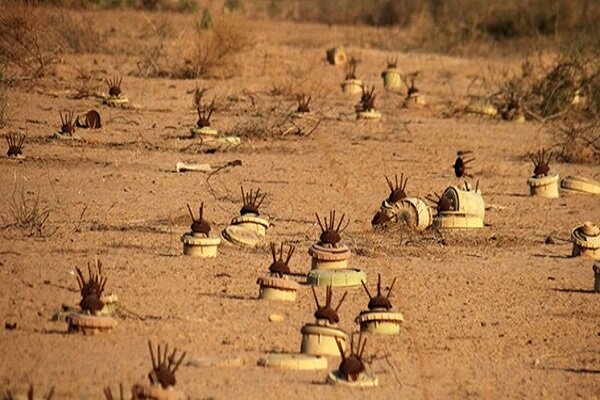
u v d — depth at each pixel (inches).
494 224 2090.3
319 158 2576.3
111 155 2437.3
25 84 3161.9
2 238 1737.2
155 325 1386.6
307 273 1667.1
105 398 1143.0
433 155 2719.0
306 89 3472.0
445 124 3184.1
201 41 3855.8
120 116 2878.9
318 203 2148.1
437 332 1449.3
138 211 1982.0
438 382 1272.1
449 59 4534.9
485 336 1449.3
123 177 2239.2
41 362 1239.5
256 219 1846.7
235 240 1796.3
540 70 4035.4
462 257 1840.6
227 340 1353.3
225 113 3021.7
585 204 2313.0
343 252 1648.6
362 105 3127.5
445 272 1737.2
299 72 3804.1
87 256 1669.5
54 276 1557.6
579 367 1365.7
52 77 3309.5
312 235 1905.8
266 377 1243.2
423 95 3531.0
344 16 6003.9
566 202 2325.3
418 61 4424.2
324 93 3496.6
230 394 1178.6
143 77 3496.6
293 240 1862.7
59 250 1692.9
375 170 2495.1
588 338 1471.5
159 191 2149.4
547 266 1817.2
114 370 1224.8
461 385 1267.2
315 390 1211.2
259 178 2329.0
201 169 2354.8
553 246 1955.0
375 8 5984.3
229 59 3757.4
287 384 1224.8
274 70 3799.2
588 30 4845.0
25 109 2851.9
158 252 1723.7
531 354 1397.6
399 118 3193.9
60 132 2544.3
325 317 1338.6
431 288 1641.2
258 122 2817.4
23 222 1828.2
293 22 5816.9
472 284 1680.6
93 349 1290.6
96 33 3986.2
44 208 1943.9
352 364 1235.2
